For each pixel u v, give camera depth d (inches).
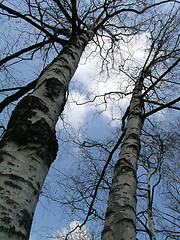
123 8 172.4
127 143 120.6
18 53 117.8
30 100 62.2
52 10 166.1
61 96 75.7
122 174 101.0
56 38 126.3
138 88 182.4
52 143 56.6
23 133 52.4
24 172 44.9
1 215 35.2
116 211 83.8
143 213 175.5
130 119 142.3
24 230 36.6
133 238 74.9
